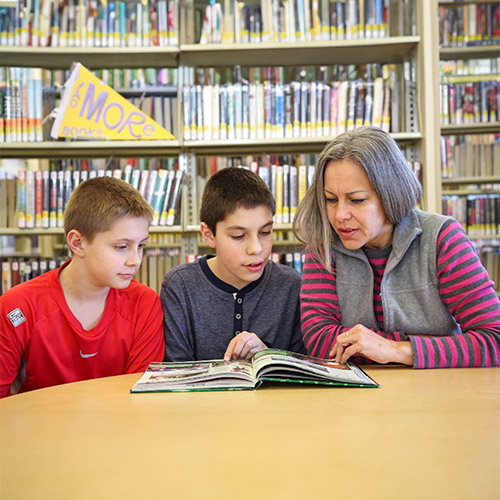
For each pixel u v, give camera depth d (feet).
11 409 2.83
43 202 8.95
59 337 4.59
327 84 9.13
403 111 8.90
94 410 2.79
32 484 1.80
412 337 3.82
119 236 4.41
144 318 4.84
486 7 10.00
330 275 4.52
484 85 10.03
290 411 2.70
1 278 9.22
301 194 9.04
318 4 8.80
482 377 3.46
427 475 1.81
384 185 3.97
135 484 1.78
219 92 8.89
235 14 8.85
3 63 9.13
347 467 1.90
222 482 1.78
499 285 10.11
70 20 8.83
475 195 10.50
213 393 3.14
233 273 4.95
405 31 8.80
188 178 9.09
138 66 9.39
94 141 8.67
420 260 4.23
